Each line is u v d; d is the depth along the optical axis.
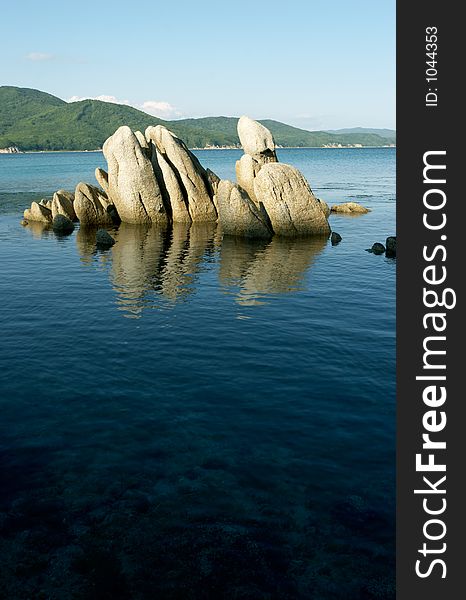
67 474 11.17
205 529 9.58
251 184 48.22
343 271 30.33
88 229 48.53
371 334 19.45
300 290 26.03
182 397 14.52
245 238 42.06
